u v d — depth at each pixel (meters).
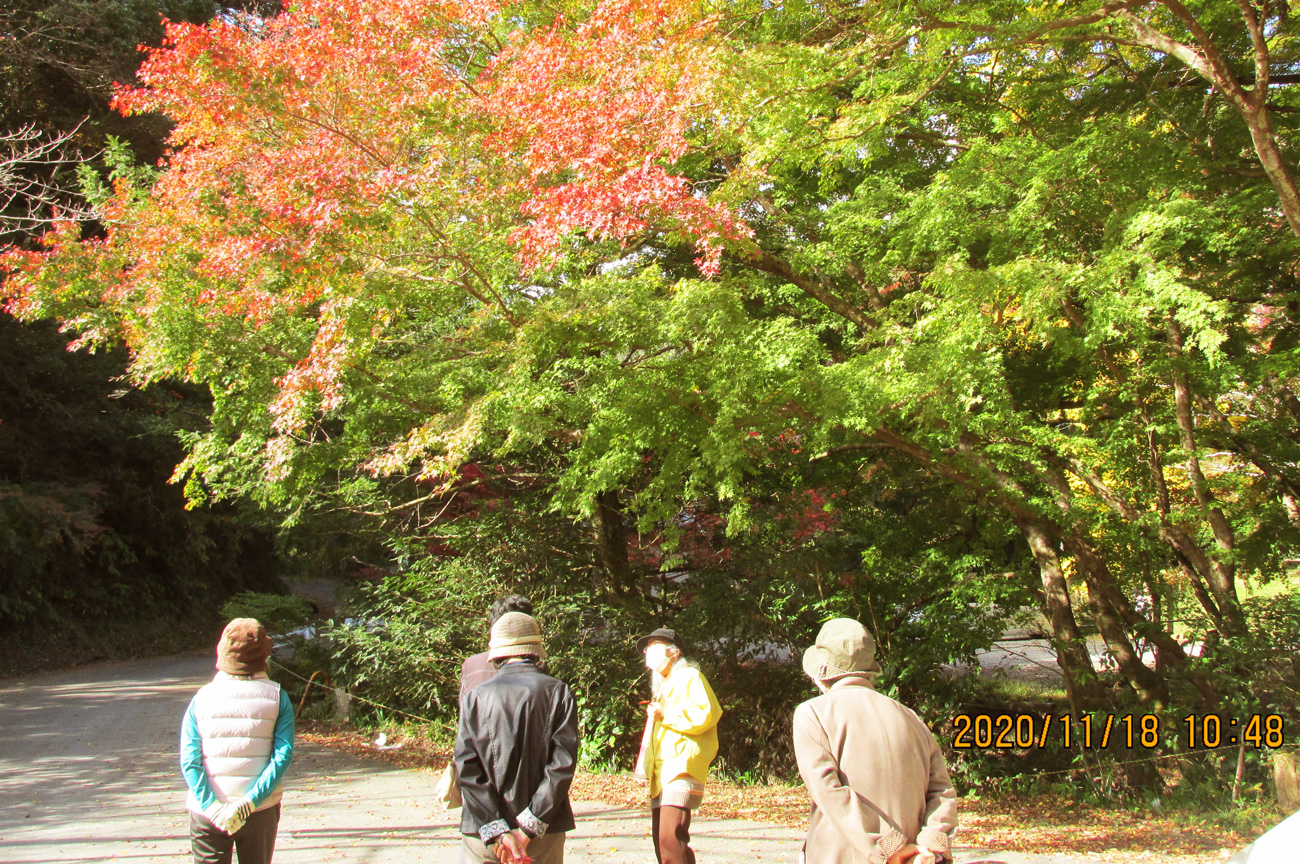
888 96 7.71
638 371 7.30
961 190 7.45
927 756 2.71
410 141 7.60
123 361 20.98
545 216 6.29
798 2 8.17
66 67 16.75
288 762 3.57
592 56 6.95
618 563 12.24
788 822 7.54
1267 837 2.12
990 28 6.88
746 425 7.07
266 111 7.37
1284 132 8.35
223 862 3.42
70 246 8.01
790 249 9.67
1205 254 8.38
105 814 6.81
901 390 6.48
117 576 22.81
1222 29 8.37
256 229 7.27
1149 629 9.27
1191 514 8.45
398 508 12.16
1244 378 8.18
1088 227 7.90
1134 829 7.43
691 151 8.02
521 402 7.04
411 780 8.72
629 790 9.16
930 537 11.40
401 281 7.34
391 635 11.87
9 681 16.67
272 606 14.03
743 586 11.58
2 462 20.14
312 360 6.88
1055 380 9.63
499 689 3.22
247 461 9.12
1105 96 9.27
